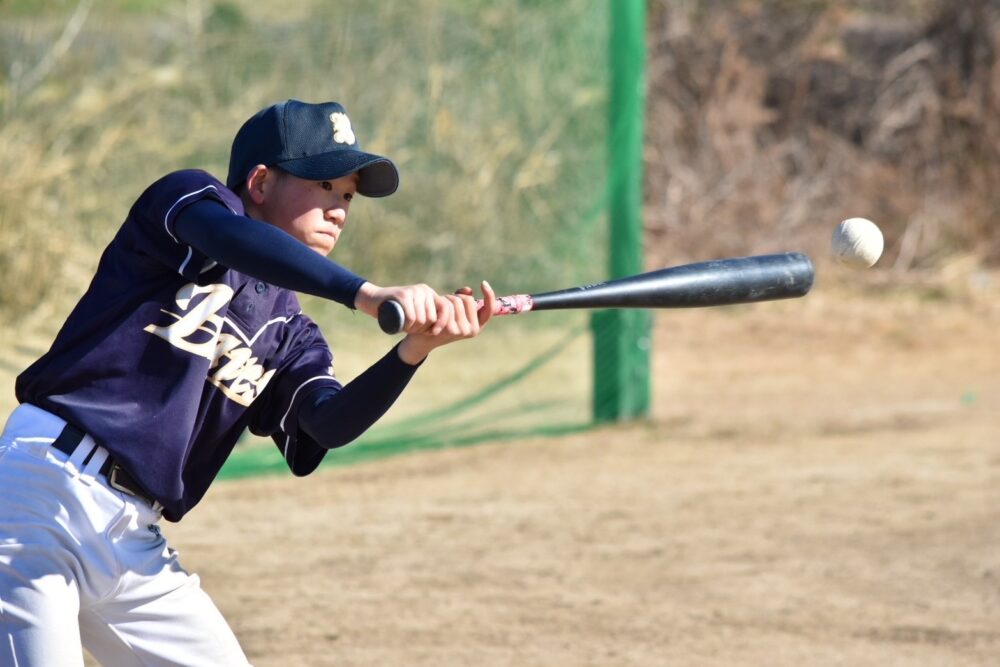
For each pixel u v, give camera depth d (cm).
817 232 5425
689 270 1096
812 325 4775
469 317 930
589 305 1030
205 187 987
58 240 3231
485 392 3209
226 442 1099
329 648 1766
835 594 2019
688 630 1850
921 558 2209
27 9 3547
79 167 3362
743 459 2992
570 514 2512
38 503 984
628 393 3425
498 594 2017
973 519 2453
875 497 2627
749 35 5578
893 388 3916
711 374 4112
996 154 5550
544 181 3441
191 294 1016
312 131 1060
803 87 5594
